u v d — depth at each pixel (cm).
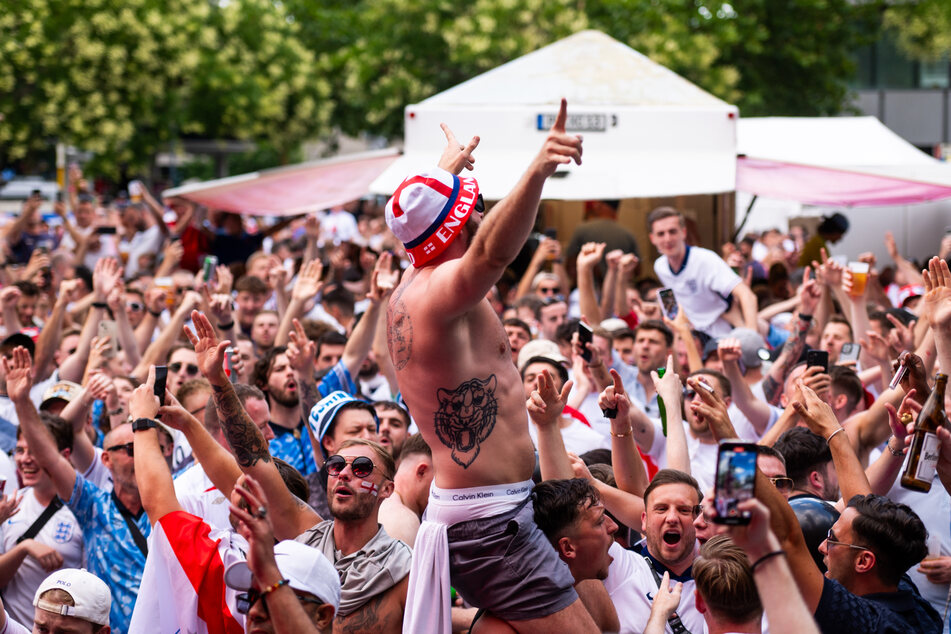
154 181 3384
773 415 680
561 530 395
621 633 448
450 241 355
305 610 354
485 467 359
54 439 597
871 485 490
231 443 456
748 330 779
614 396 489
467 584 363
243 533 345
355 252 1373
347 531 441
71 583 459
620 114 1108
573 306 1136
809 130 1544
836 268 811
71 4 2664
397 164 1123
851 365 689
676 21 2656
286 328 827
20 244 1512
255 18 3123
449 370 354
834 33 2888
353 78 2967
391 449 633
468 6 2891
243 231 1475
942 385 400
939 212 1662
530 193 320
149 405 460
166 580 430
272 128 3198
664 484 461
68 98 2669
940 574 503
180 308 841
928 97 3562
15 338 827
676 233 921
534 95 1127
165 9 2858
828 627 379
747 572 371
